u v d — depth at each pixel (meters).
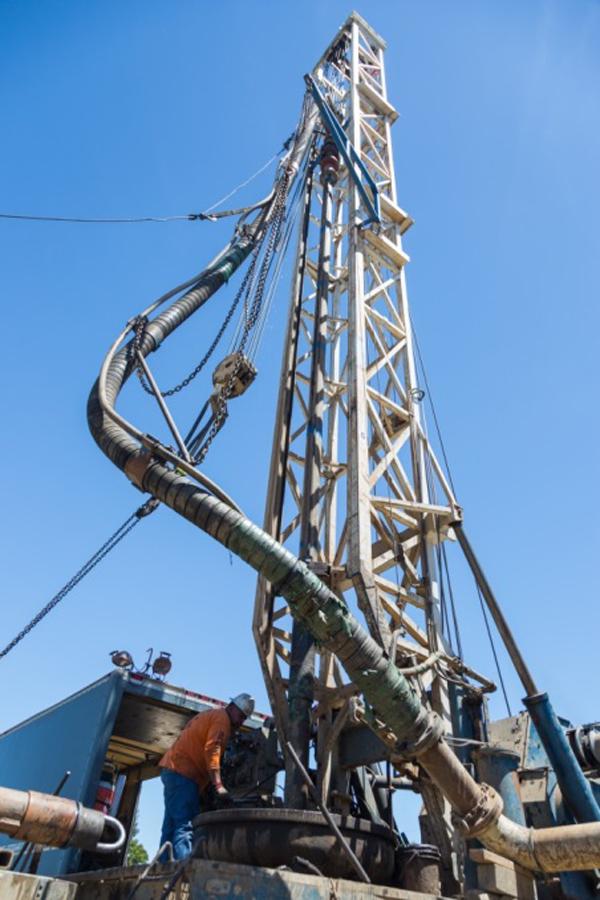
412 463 9.21
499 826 4.77
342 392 10.13
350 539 7.29
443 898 4.47
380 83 15.04
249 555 5.30
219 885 3.46
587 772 6.26
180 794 5.67
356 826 4.88
